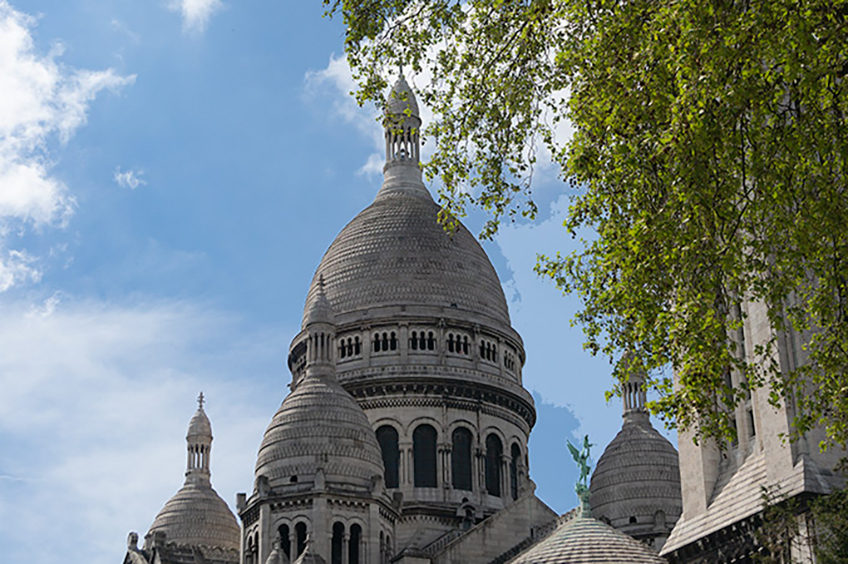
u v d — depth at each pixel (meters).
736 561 63.53
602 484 108.50
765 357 40.38
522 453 116.94
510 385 117.25
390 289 117.56
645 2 37.12
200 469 123.88
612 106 37.50
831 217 34.94
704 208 35.69
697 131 33.84
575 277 42.44
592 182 39.34
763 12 33.03
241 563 97.62
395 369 113.06
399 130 44.84
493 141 42.50
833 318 38.47
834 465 59.25
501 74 42.06
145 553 112.25
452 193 43.09
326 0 43.00
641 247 37.91
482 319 117.94
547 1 40.16
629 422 112.56
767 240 36.44
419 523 107.50
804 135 34.19
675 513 105.50
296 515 93.62
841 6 32.81
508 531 100.44
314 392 100.31
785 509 55.19
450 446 111.12
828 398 40.34
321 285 108.00
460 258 121.56
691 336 37.28
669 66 34.72
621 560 76.12
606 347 41.97
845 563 48.72
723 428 39.62
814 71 33.03
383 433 111.81
